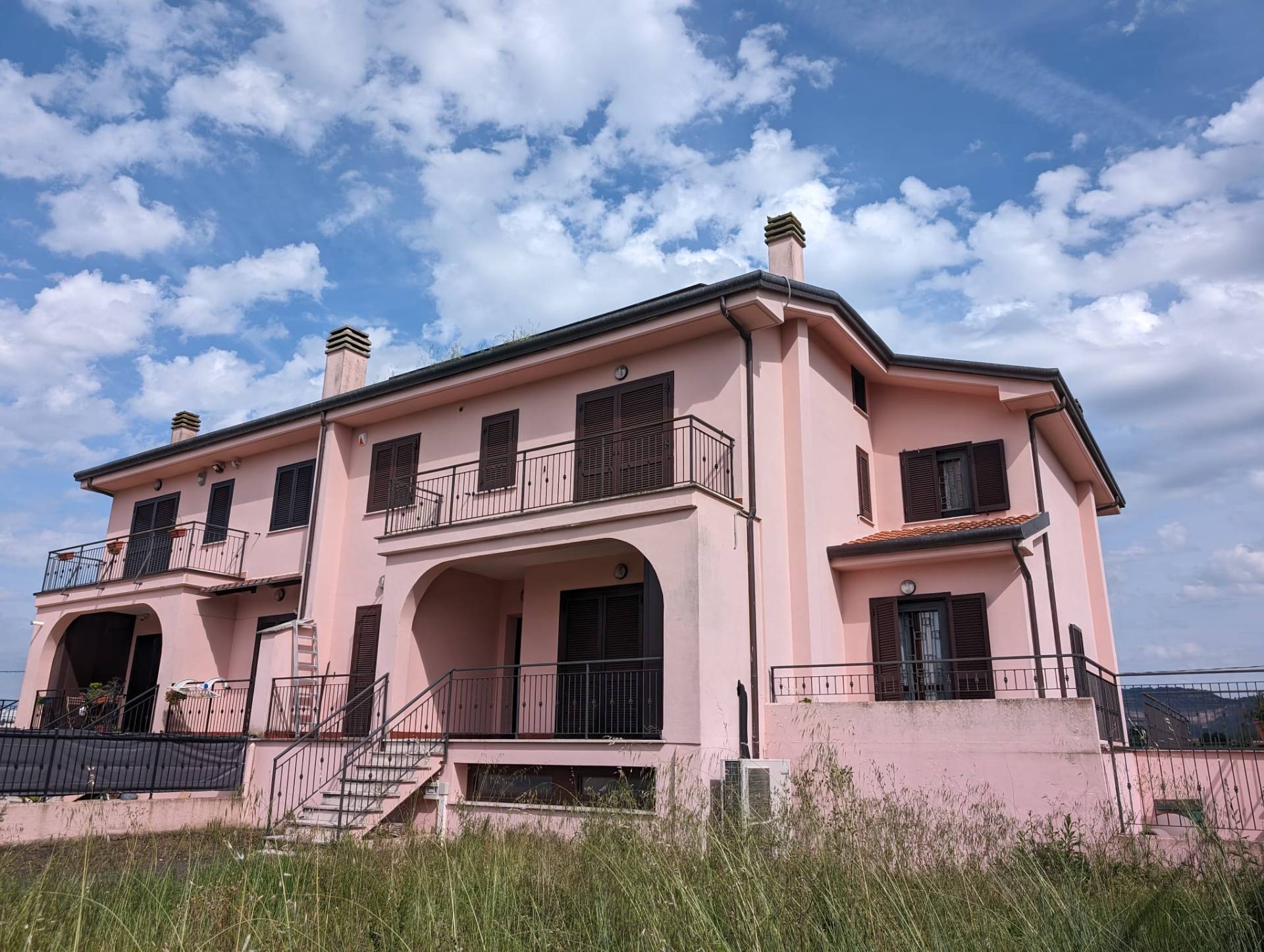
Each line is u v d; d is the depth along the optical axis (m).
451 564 13.67
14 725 18.50
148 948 4.89
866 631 13.05
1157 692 10.05
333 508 16.81
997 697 11.92
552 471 14.19
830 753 8.80
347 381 18.45
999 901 5.48
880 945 4.66
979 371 13.80
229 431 18.66
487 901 5.48
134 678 19.72
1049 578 13.26
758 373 12.69
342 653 15.97
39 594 19.77
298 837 9.24
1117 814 8.88
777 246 14.08
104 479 21.39
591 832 7.31
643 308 12.87
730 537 11.51
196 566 19.41
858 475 14.24
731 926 4.82
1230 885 5.25
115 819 11.69
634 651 12.94
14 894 5.95
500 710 15.03
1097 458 16.42
